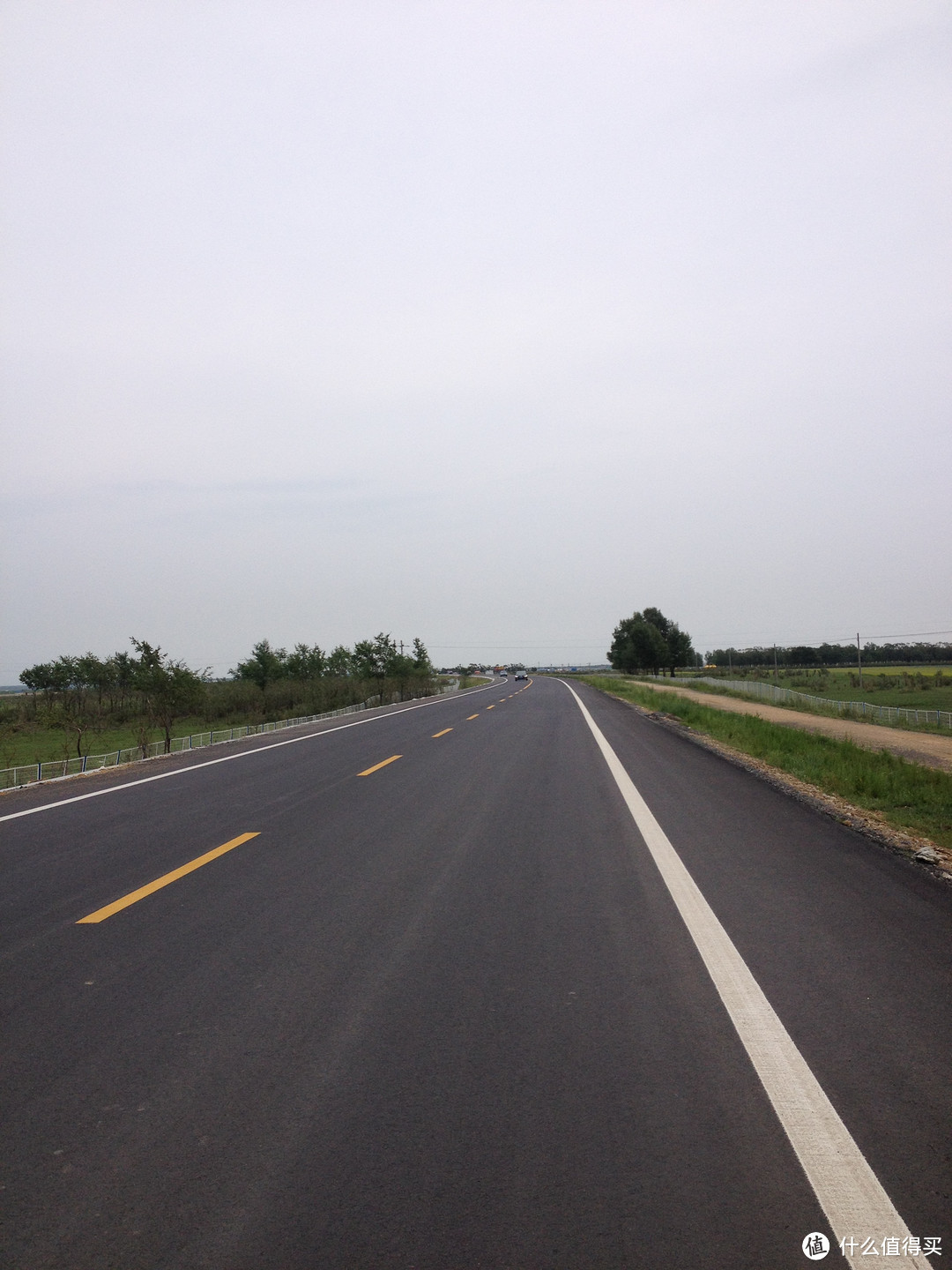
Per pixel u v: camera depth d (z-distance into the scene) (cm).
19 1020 449
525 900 673
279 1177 304
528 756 1761
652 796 1217
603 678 12012
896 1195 288
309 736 2417
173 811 1142
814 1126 331
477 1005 460
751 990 477
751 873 760
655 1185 295
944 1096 354
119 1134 334
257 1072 385
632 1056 395
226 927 611
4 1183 304
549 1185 296
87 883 748
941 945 559
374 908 658
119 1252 266
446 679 11031
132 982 502
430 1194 292
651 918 621
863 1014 441
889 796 1262
